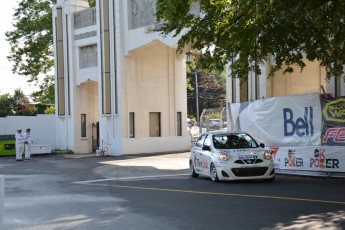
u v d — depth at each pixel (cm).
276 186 1447
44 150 3541
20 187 1614
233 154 1555
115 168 2323
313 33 1471
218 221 916
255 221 906
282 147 1800
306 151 1702
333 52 1522
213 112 4466
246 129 1969
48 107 6538
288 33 1464
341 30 1402
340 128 1597
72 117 3638
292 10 1312
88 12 3525
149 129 3347
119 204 1170
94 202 1218
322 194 1247
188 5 1421
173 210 1055
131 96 3253
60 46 3706
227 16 1459
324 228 834
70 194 1397
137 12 3134
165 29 1524
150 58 3350
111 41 3253
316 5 1300
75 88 3647
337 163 1600
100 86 3334
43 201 1257
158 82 3388
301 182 1553
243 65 1580
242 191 1345
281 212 992
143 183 1659
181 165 2372
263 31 1427
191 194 1314
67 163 2750
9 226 926
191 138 3525
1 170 2405
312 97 1686
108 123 3291
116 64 3231
